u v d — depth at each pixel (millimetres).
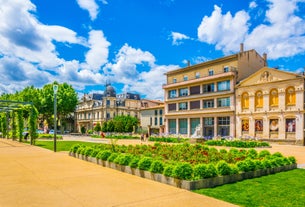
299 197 7223
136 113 94625
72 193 7496
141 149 16781
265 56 53500
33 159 14961
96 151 13859
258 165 10531
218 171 9133
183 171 8391
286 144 37812
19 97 74188
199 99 52562
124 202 6672
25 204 6434
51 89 77250
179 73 58281
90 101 99000
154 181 9227
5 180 9125
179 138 39875
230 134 46562
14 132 37156
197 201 6793
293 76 38594
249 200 6906
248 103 44344
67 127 109188
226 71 49000
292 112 38438
